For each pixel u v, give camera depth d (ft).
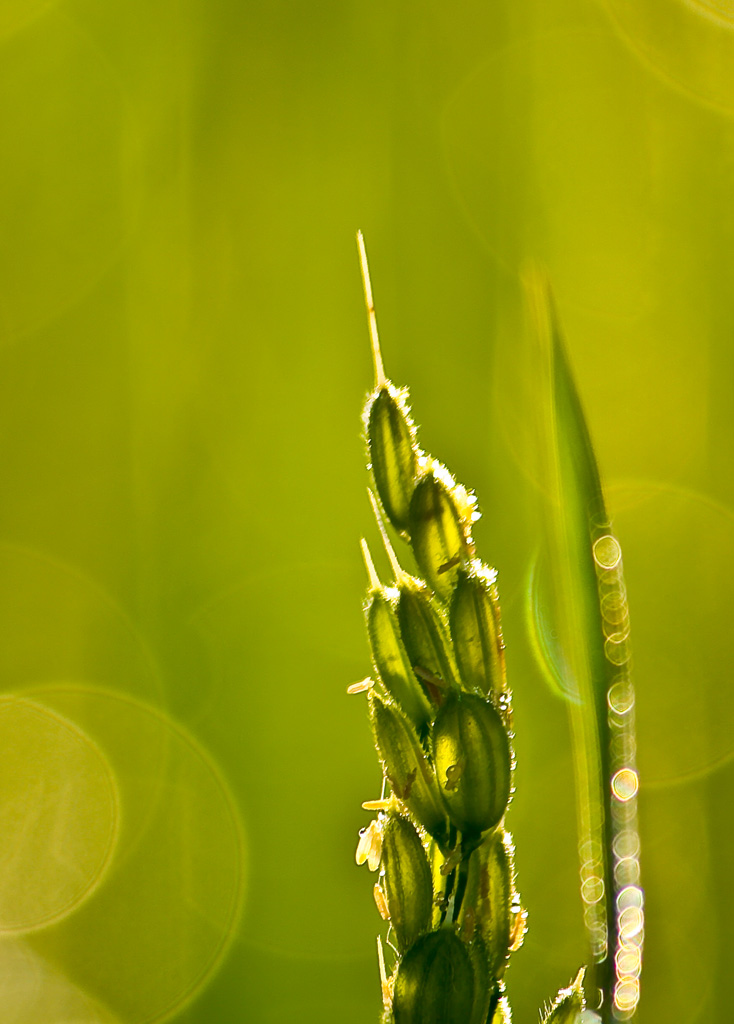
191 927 2.38
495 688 0.82
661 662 2.27
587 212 2.48
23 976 2.32
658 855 2.06
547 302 0.82
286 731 2.48
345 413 2.54
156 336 2.58
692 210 2.46
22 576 2.54
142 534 2.56
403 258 2.51
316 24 2.53
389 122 2.52
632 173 2.47
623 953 0.81
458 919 0.81
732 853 2.06
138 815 2.44
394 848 0.81
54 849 2.42
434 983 0.80
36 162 2.57
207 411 2.57
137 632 2.54
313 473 2.55
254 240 2.56
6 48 2.55
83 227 2.58
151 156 2.58
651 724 2.22
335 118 2.53
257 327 2.56
